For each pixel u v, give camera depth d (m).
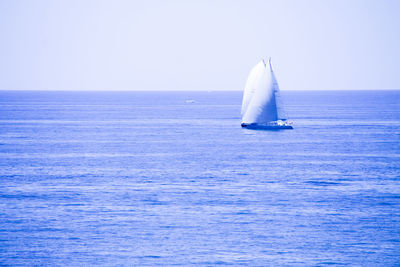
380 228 176.88
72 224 180.88
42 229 175.88
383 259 152.12
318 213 193.38
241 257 153.25
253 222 183.00
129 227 177.88
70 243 163.62
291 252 156.75
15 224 180.88
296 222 183.12
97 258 152.88
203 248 159.75
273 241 165.25
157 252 156.75
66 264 149.25
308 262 150.12
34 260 151.62
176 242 164.38
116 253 156.25
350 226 178.75
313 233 172.12
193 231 174.00
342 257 153.38
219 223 181.88
